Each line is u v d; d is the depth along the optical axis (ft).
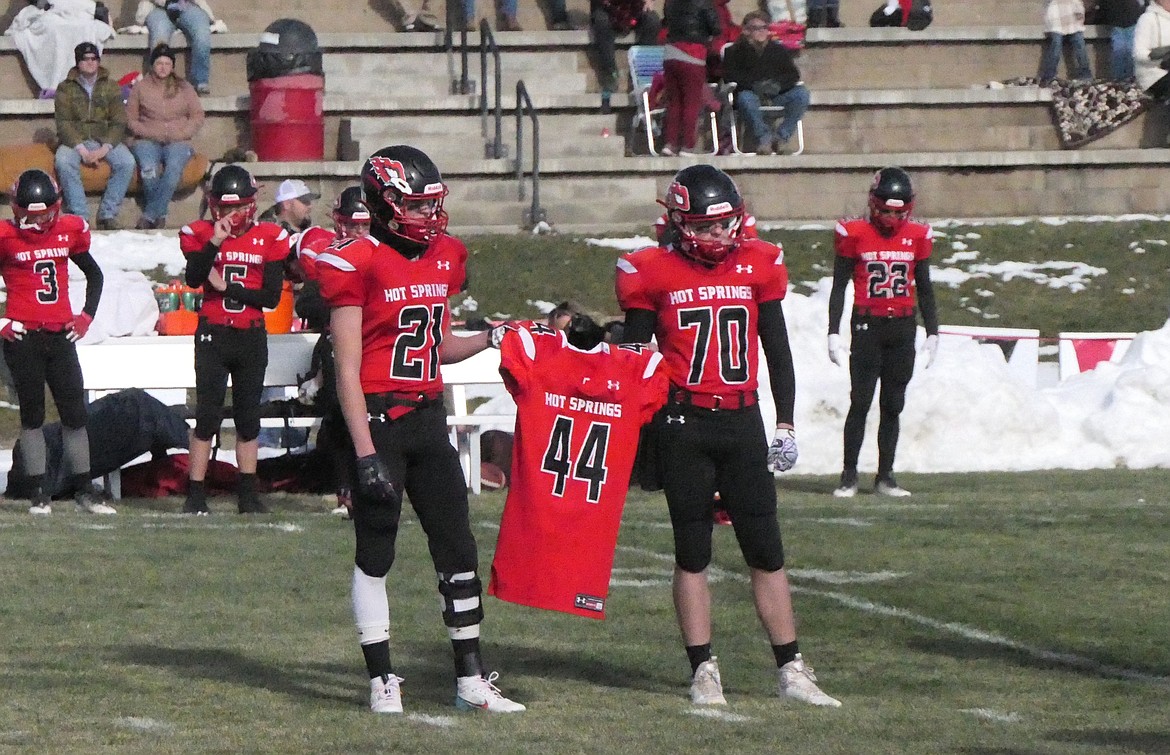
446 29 290.76
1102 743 60.80
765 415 167.53
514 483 68.69
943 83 304.71
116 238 237.45
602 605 68.74
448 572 67.56
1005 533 117.19
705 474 69.15
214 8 299.79
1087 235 262.06
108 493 146.51
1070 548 110.22
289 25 264.52
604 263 241.35
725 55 272.10
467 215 258.98
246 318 132.26
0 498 144.87
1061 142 290.56
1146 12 290.97
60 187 242.17
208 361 132.05
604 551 68.74
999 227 264.72
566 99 278.46
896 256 141.49
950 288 244.22
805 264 246.68
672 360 69.46
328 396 130.31
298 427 156.35
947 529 119.24
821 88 302.25
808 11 304.71
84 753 58.39
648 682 73.51
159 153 248.11
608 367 68.69
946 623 86.53
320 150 267.80
